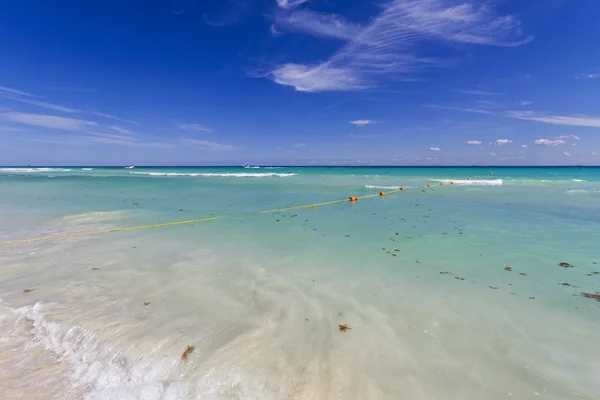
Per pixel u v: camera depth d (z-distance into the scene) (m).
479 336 3.96
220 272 5.98
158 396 3.08
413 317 4.39
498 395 3.09
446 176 34.41
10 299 4.84
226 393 3.11
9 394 3.06
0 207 12.91
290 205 13.72
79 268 6.17
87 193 18.05
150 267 6.23
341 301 4.83
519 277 5.64
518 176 33.34
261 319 4.35
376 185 23.28
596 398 3.03
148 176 37.81
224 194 17.61
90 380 3.27
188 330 4.07
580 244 7.49
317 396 3.06
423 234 8.59
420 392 3.12
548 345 3.78
